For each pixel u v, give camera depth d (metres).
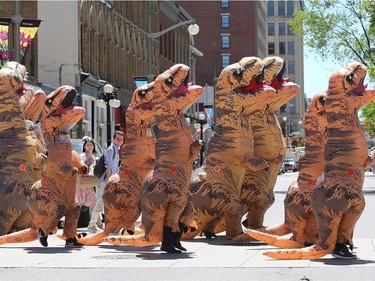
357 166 15.09
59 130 18.30
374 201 39.66
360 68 15.28
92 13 60.22
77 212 18.84
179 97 16.88
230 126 18.62
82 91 57.19
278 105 19.50
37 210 18.30
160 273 14.39
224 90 18.61
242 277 13.74
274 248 17.84
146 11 78.50
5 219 19.50
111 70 65.75
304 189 16.86
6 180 19.55
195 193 19.05
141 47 76.50
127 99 71.31
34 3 50.38
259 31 162.75
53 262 16.09
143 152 18.86
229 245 18.47
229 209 18.86
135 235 17.61
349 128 15.20
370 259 15.59
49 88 50.88
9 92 19.78
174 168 16.72
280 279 13.44
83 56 58.25
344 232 15.30
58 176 18.27
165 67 87.25
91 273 14.59
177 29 93.50
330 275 13.73
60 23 56.19
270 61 19.16
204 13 150.75
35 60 52.22
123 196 18.77
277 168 19.73
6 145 19.69
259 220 19.59
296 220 16.73
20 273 14.72
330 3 61.59
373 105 66.25
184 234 19.44
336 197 14.91
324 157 15.34
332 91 15.30
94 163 23.81
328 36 62.00
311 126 17.19
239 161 18.64
